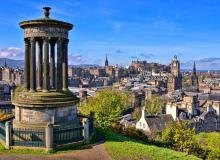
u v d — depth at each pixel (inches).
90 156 990.4
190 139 1802.4
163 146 1568.7
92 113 1266.0
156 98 6545.3
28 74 1243.2
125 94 6692.9
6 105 2025.1
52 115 1168.8
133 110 5910.4
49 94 1176.8
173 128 1868.8
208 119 4670.3
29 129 1103.6
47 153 1001.5
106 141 1162.6
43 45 1200.8
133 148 1088.2
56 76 1221.7
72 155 992.9
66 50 1264.8
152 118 3853.3
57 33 1205.1
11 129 1042.7
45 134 1030.4
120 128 1595.7
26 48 1240.8
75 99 1238.9
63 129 1093.1
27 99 1167.6
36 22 1178.0
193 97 5693.9
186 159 1045.8
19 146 1031.6
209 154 1845.5
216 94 7308.1
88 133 1123.9
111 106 3139.8
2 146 1042.1
